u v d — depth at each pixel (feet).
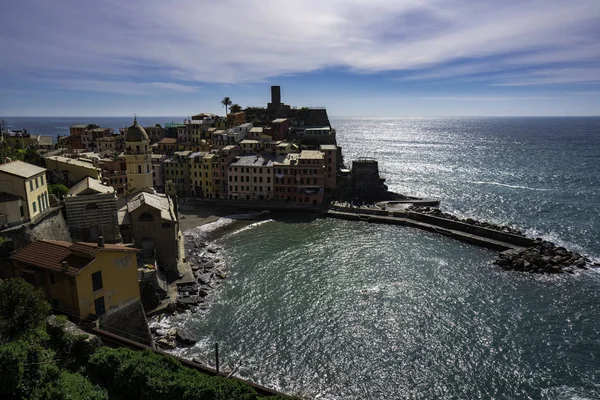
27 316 120.57
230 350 198.49
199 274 281.13
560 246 328.90
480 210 463.42
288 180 476.13
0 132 486.38
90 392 120.37
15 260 166.71
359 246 340.39
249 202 478.18
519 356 194.08
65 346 135.13
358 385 176.76
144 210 260.01
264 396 126.72
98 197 238.68
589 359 191.52
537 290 258.57
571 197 505.66
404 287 261.44
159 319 223.71
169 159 509.35
